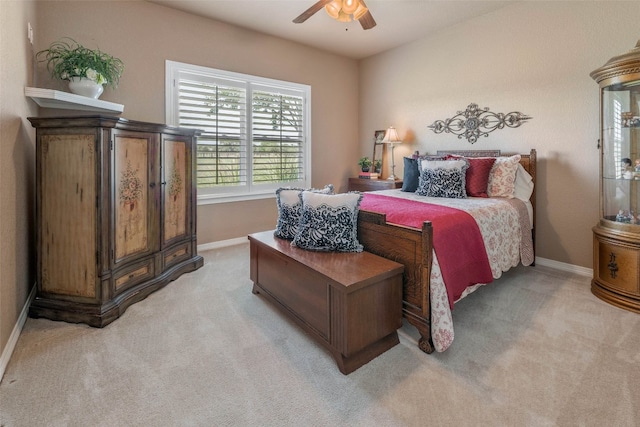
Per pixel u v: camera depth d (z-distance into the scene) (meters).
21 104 2.19
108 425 1.35
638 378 1.62
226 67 3.89
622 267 2.40
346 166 5.25
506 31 3.47
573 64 3.04
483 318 2.25
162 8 3.44
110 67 2.94
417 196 3.28
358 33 4.15
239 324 2.19
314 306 1.92
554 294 2.64
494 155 3.58
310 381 1.63
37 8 2.74
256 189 4.32
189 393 1.54
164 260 2.85
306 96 4.68
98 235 2.17
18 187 2.11
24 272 2.21
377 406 1.46
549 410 1.42
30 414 1.39
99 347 1.90
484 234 2.39
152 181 2.66
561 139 3.15
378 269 1.88
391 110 4.79
